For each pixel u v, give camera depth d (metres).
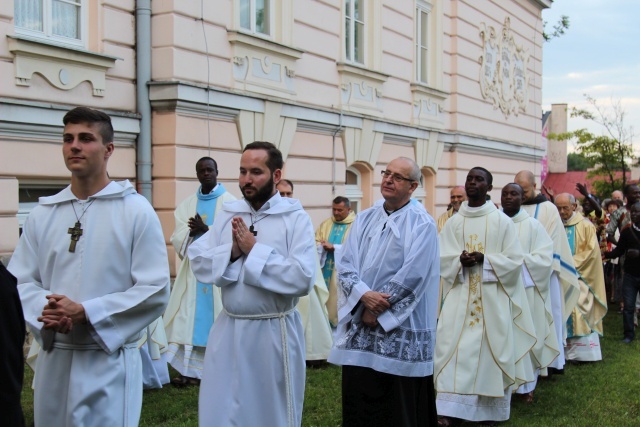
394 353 4.76
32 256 3.76
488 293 6.14
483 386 6.00
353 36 12.91
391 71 13.97
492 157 18.83
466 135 16.89
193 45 9.05
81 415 3.55
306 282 4.11
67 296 3.64
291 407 4.21
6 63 7.23
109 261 3.66
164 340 6.68
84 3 8.27
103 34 8.37
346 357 4.87
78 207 3.72
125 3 8.66
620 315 12.12
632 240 9.80
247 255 4.15
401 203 5.05
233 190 9.80
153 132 8.93
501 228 6.31
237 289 4.16
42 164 7.65
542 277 6.91
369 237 5.07
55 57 7.67
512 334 6.16
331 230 9.24
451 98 16.58
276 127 10.56
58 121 7.72
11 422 2.85
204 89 9.12
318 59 11.70
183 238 7.11
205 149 9.29
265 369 4.16
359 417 4.88
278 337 4.19
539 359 6.90
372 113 13.22
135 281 3.69
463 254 6.13
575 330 8.64
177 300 7.09
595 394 7.16
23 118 7.34
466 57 17.03
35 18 7.75
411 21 14.69
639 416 6.48
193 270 4.36
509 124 19.84
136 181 8.89
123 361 3.68
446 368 6.11
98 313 3.51
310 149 11.57
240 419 4.11
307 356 7.88
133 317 3.65
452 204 9.83
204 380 4.24
